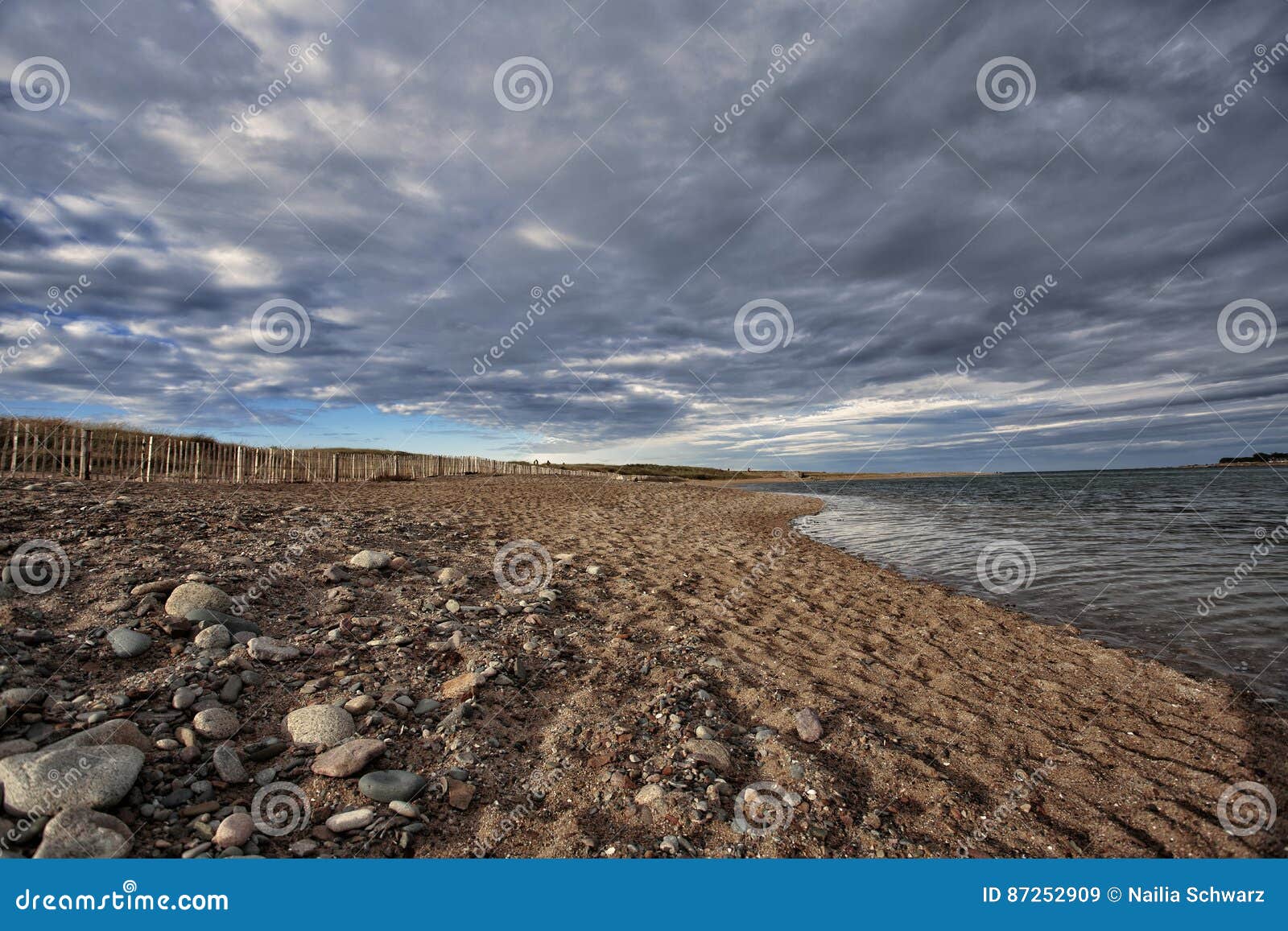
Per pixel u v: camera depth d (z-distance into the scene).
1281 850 4.09
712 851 3.92
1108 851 4.11
